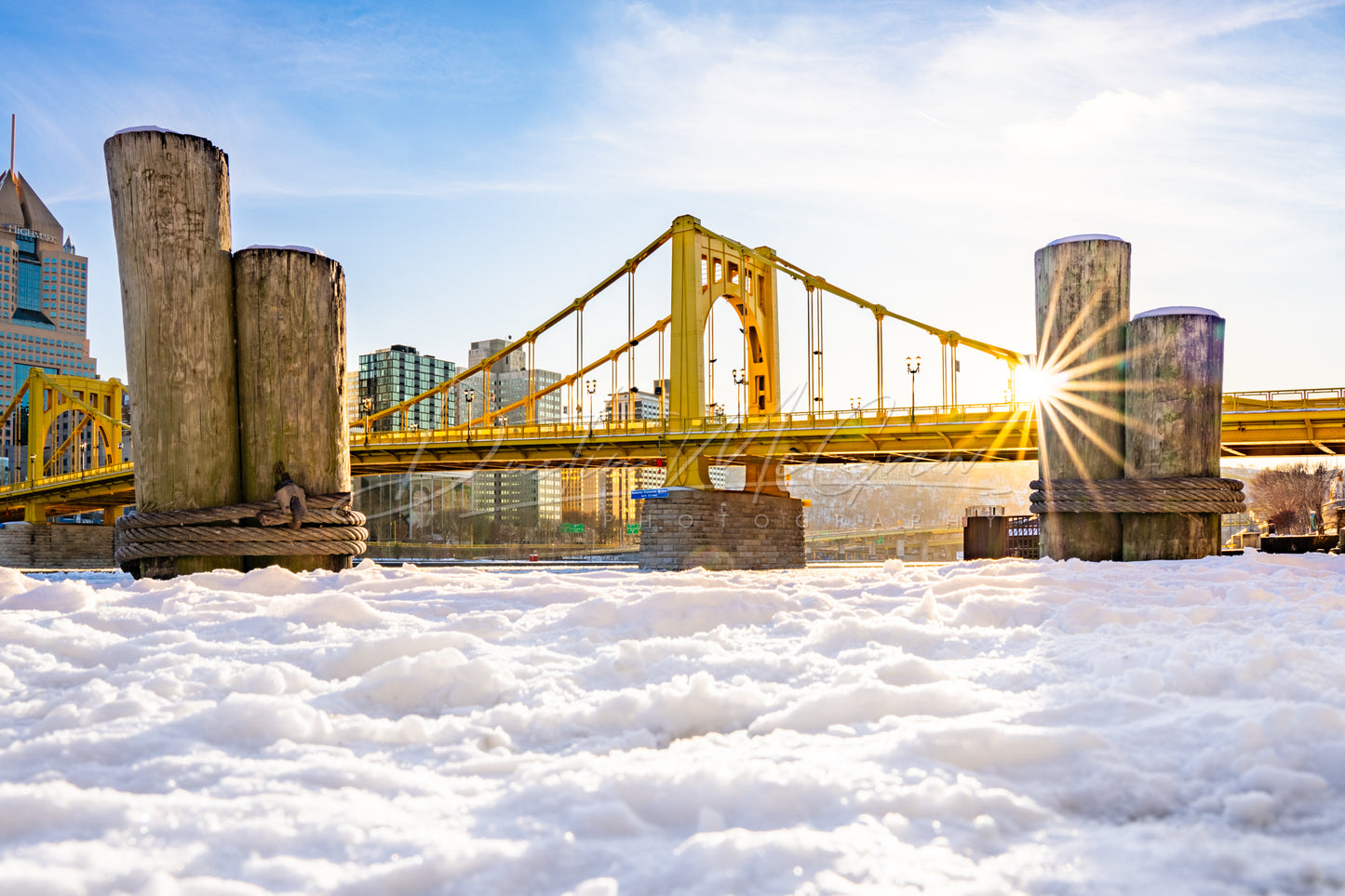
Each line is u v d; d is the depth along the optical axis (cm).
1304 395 3225
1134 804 164
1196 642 290
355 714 231
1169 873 134
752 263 5369
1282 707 192
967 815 155
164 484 620
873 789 162
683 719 223
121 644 295
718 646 298
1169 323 793
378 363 15225
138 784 170
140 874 127
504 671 259
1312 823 153
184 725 204
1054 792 167
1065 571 568
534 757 192
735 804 159
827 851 137
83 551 6962
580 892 124
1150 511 780
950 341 4778
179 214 617
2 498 7181
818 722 215
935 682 248
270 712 208
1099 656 271
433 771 187
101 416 8244
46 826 145
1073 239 830
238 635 328
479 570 588
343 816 152
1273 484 7288
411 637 291
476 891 128
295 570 651
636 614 361
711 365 5053
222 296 636
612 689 260
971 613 376
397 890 127
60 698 229
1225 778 173
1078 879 131
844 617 343
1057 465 832
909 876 129
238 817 150
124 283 624
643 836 150
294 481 645
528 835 148
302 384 651
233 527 616
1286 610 362
